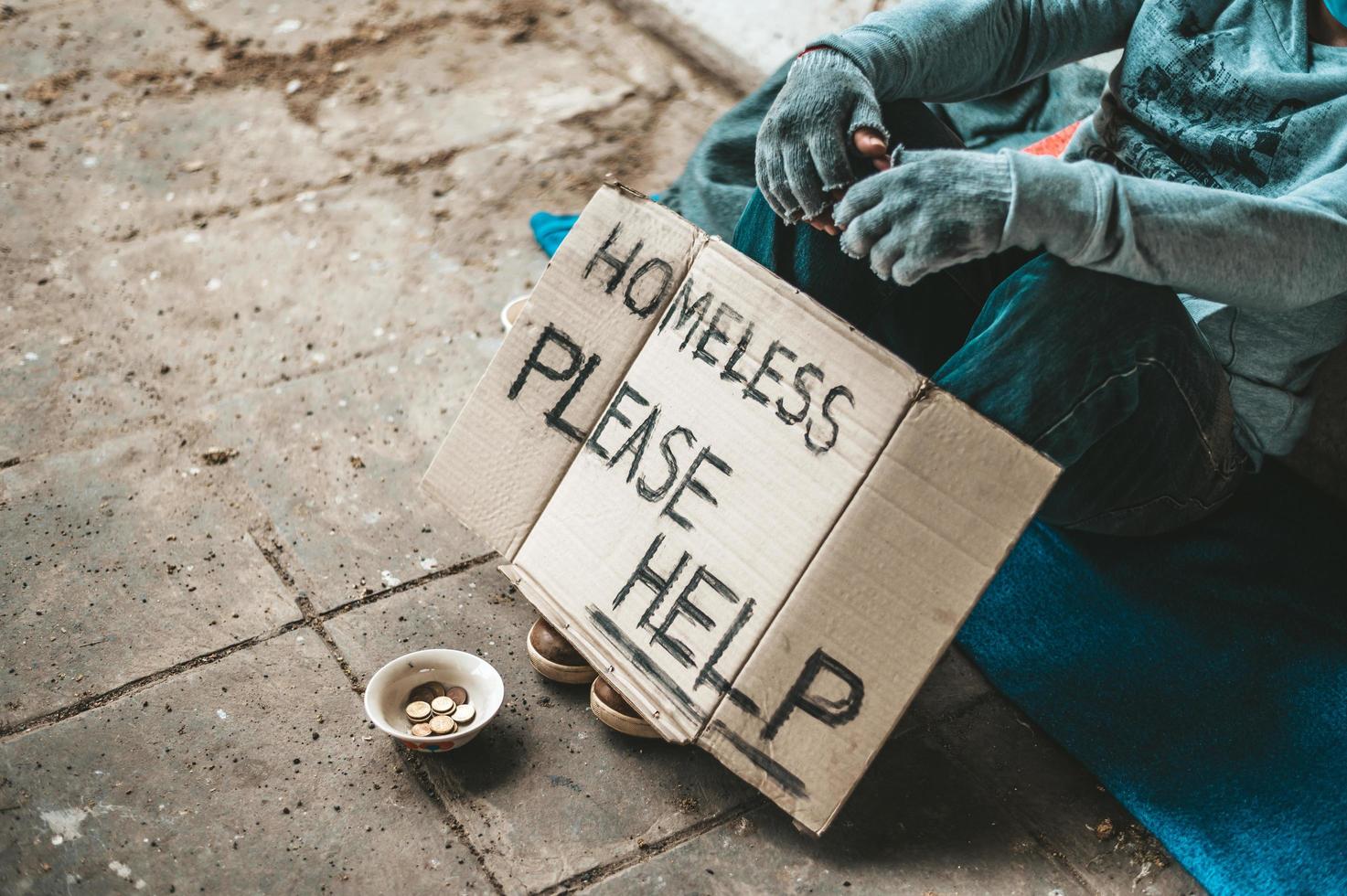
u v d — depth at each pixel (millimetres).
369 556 2059
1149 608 1984
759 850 1643
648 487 1685
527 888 1577
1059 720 1837
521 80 3500
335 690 1821
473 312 2660
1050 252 1541
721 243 1663
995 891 1613
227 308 2607
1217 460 1837
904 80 1762
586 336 1767
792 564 1553
